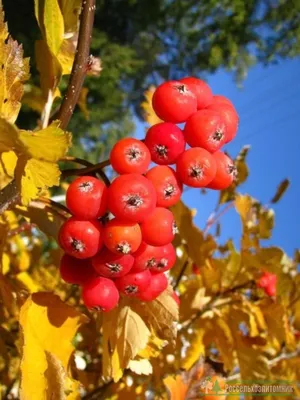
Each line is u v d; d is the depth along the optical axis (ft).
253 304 0.66
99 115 3.92
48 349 0.38
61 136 0.27
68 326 0.39
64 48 0.39
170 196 0.36
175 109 0.37
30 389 0.36
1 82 0.33
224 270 0.67
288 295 0.69
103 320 0.44
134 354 0.42
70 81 0.34
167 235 0.36
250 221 0.65
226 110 0.40
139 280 0.39
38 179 0.29
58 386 0.37
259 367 0.63
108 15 4.28
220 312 0.65
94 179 0.35
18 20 3.10
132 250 0.35
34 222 0.46
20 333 0.38
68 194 0.35
